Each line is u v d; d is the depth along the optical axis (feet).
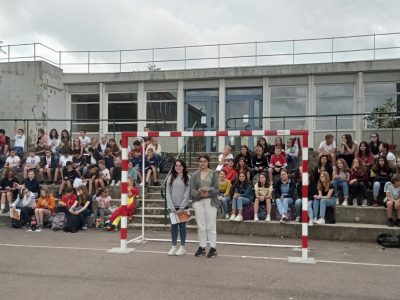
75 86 70.38
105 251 29.53
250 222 36.32
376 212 35.73
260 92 63.98
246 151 42.42
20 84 66.39
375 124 60.03
